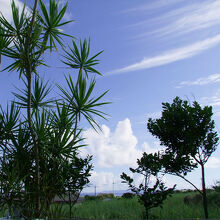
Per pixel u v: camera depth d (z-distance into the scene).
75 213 7.87
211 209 8.74
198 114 8.41
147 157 7.45
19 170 5.66
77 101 6.55
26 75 5.52
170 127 8.29
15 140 5.79
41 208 5.53
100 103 6.63
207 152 8.16
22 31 5.60
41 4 5.96
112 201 11.72
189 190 14.77
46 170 5.88
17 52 5.80
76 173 6.86
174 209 8.82
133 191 7.18
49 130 6.05
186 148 8.12
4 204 5.23
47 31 6.15
